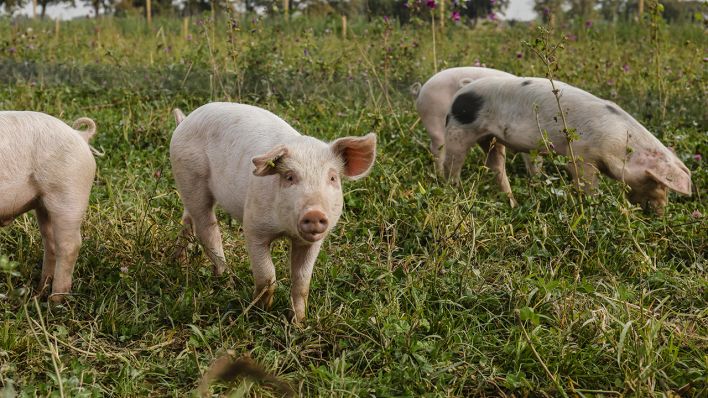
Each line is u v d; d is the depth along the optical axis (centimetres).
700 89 980
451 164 698
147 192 629
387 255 539
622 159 610
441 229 557
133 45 1546
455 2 980
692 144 778
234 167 448
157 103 922
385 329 416
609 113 614
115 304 443
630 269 528
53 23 1848
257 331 430
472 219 542
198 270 498
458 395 382
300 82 1065
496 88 662
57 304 451
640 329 412
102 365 402
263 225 422
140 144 779
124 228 557
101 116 887
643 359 390
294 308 450
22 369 390
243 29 1414
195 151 477
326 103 995
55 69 1173
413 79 1127
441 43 1262
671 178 599
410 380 386
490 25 1470
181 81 1080
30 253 512
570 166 623
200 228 495
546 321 451
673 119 918
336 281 493
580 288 466
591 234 550
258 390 373
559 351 408
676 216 606
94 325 434
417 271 506
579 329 432
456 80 775
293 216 388
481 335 432
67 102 973
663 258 554
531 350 407
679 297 495
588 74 1141
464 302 471
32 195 438
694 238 574
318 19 1734
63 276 454
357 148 406
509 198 653
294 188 389
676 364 409
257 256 435
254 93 1023
